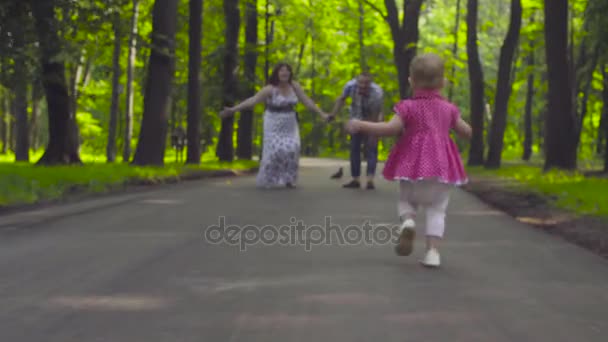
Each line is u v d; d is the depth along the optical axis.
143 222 8.38
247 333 3.75
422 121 5.57
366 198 11.81
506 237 7.60
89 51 23.31
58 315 4.09
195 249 6.46
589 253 6.60
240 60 30.72
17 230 7.68
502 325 3.95
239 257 6.07
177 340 3.61
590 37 23.08
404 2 29.17
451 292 4.78
